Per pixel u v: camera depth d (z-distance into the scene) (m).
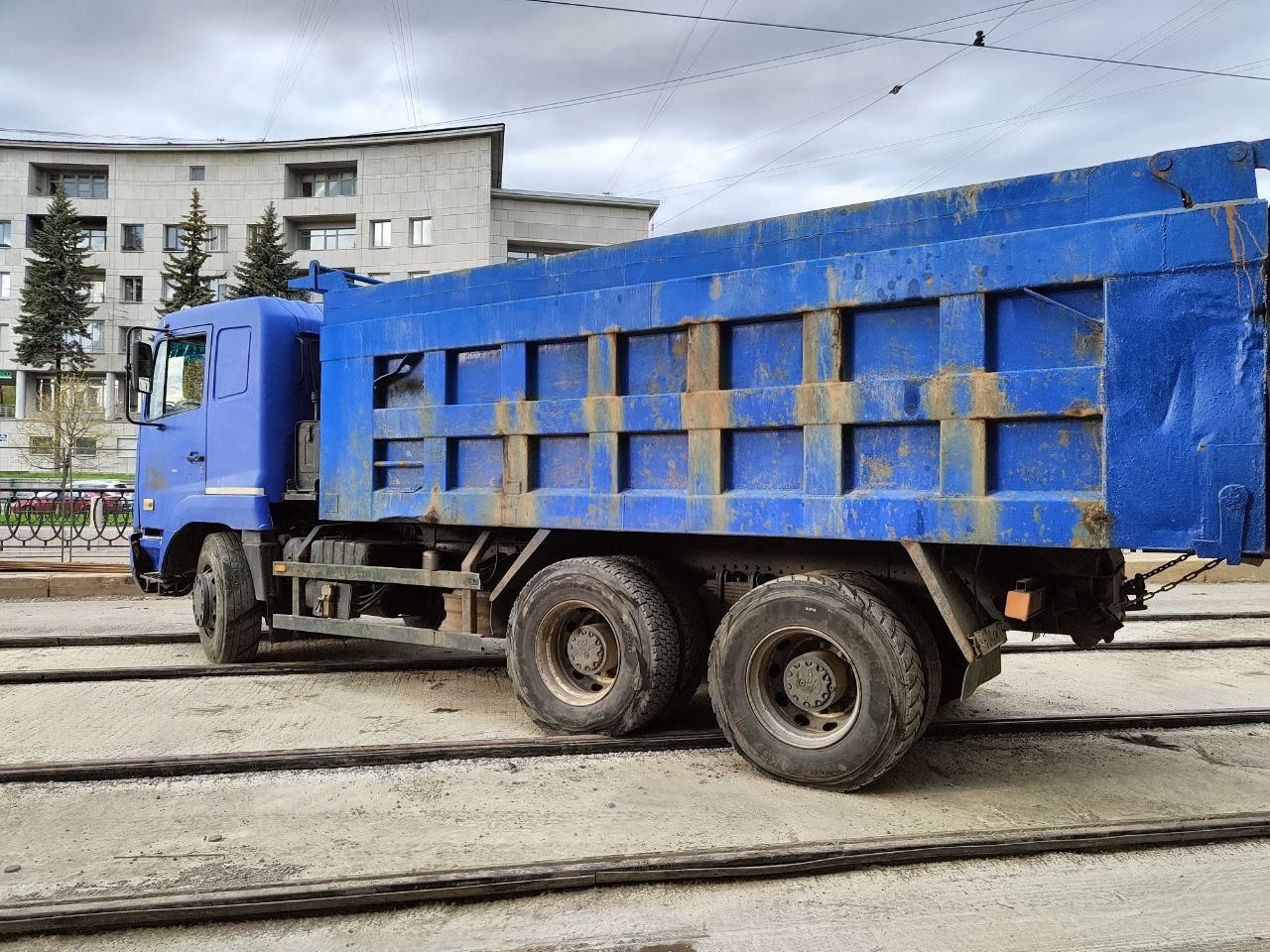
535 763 4.68
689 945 2.88
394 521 6.04
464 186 52.97
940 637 4.45
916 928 2.98
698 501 4.59
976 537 3.80
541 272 5.24
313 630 6.46
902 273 4.01
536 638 5.16
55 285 51.88
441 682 6.50
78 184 59.03
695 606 5.10
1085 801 4.10
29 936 2.92
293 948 2.86
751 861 3.36
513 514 5.32
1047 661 7.46
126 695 6.07
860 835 3.68
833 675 4.18
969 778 4.44
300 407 7.00
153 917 2.99
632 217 55.66
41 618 9.45
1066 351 3.68
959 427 3.87
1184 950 2.84
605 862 3.34
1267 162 3.29
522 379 5.29
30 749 4.82
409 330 5.86
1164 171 3.48
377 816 3.89
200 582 7.12
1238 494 3.27
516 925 3.00
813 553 4.69
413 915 3.07
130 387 7.71
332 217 55.03
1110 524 3.51
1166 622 9.44
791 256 4.35
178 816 3.90
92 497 16.41
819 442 4.23
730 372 4.56
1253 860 3.51
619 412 4.87
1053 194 3.71
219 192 55.38
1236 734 5.28
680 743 4.92
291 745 4.92
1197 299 3.37
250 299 6.99
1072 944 2.88
